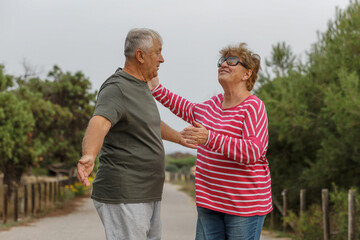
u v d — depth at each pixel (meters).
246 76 3.15
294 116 10.93
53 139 22.55
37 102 20.86
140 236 2.73
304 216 10.14
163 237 10.09
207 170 3.12
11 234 10.79
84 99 24.03
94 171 25.09
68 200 22.67
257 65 3.19
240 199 3.03
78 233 10.99
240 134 3.06
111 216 2.71
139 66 2.82
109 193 2.70
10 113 18.02
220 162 3.06
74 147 23.69
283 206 12.05
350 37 10.20
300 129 11.16
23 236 10.42
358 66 10.13
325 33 11.44
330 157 9.95
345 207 8.80
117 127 2.70
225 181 3.05
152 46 2.80
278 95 11.80
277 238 10.38
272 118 10.99
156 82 3.63
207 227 3.18
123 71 2.78
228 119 3.11
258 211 3.04
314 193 11.92
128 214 2.68
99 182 2.74
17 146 18.44
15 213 14.65
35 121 20.52
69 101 23.70
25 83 23.92
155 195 2.82
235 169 3.03
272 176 13.02
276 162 12.87
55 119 22.50
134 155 2.71
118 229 2.71
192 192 30.47
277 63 13.28
